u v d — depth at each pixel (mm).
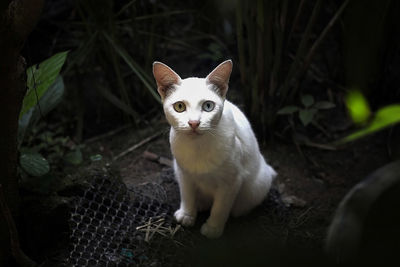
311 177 989
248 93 1042
